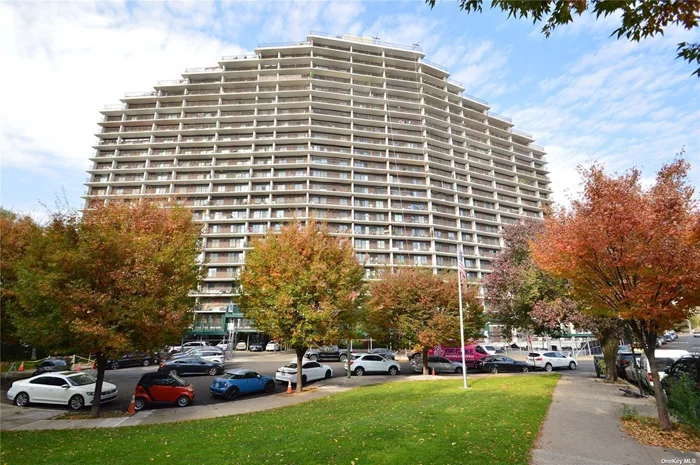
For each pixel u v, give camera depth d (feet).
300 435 30.14
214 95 263.29
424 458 22.31
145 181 241.35
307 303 68.90
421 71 300.20
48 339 47.42
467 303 92.68
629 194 32.91
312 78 266.16
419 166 268.41
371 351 133.18
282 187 242.17
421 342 84.23
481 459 22.77
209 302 218.18
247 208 234.38
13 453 29.71
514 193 291.17
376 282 98.17
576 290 38.55
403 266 111.04
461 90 314.96
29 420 47.80
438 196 264.72
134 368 106.83
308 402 57.93
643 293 30.94
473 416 33.81
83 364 110.42
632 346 52.80
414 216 253.44
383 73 288.71
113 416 50.75
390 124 266.16
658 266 30.32
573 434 30.19
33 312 48.26
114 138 258.16
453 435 27.17
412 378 82.74
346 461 22.21
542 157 334.65
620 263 31.53
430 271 98.22
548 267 39.11
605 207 32.42
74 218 52.29
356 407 47.21
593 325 63.87
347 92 276.62
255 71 270.46
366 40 301.02
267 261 71.67
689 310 31.40
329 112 267.39
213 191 239.50
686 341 181.98
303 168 248.11
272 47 278.26
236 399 65.72
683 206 31.76
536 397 46.37
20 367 93.40
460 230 257.96
